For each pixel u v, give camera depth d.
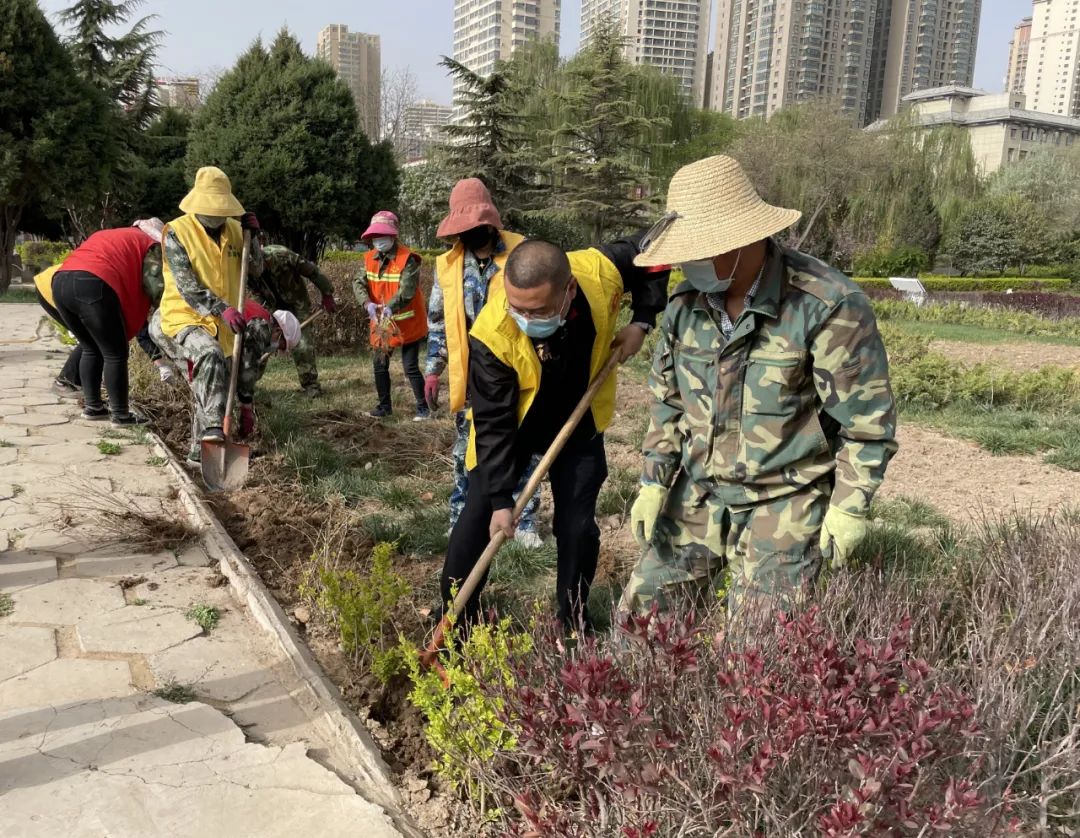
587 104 32.62
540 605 3.19
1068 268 45.06
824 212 40.09
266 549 4.40
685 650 2.09
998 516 5.32
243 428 5.64
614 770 1.91
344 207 24.66
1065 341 18.30
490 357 2.89
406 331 7.46
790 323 2.57
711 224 2.52
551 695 2.15
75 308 6.11
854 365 2.50
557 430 3.24
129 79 34.44
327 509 5.07
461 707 2.49
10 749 2.64
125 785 2.49
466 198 4.00
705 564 2.95
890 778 1.70
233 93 24.47
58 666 3.14
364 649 3.30
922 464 6.89
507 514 2.95
